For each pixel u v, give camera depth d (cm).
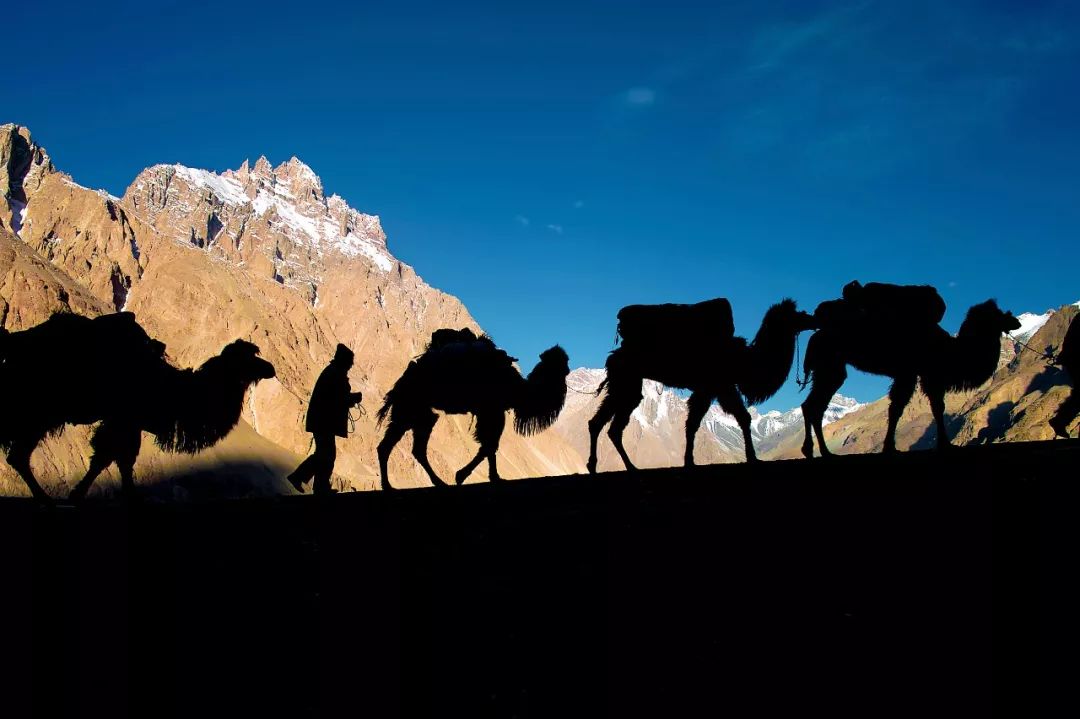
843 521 915
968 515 884
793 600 756
